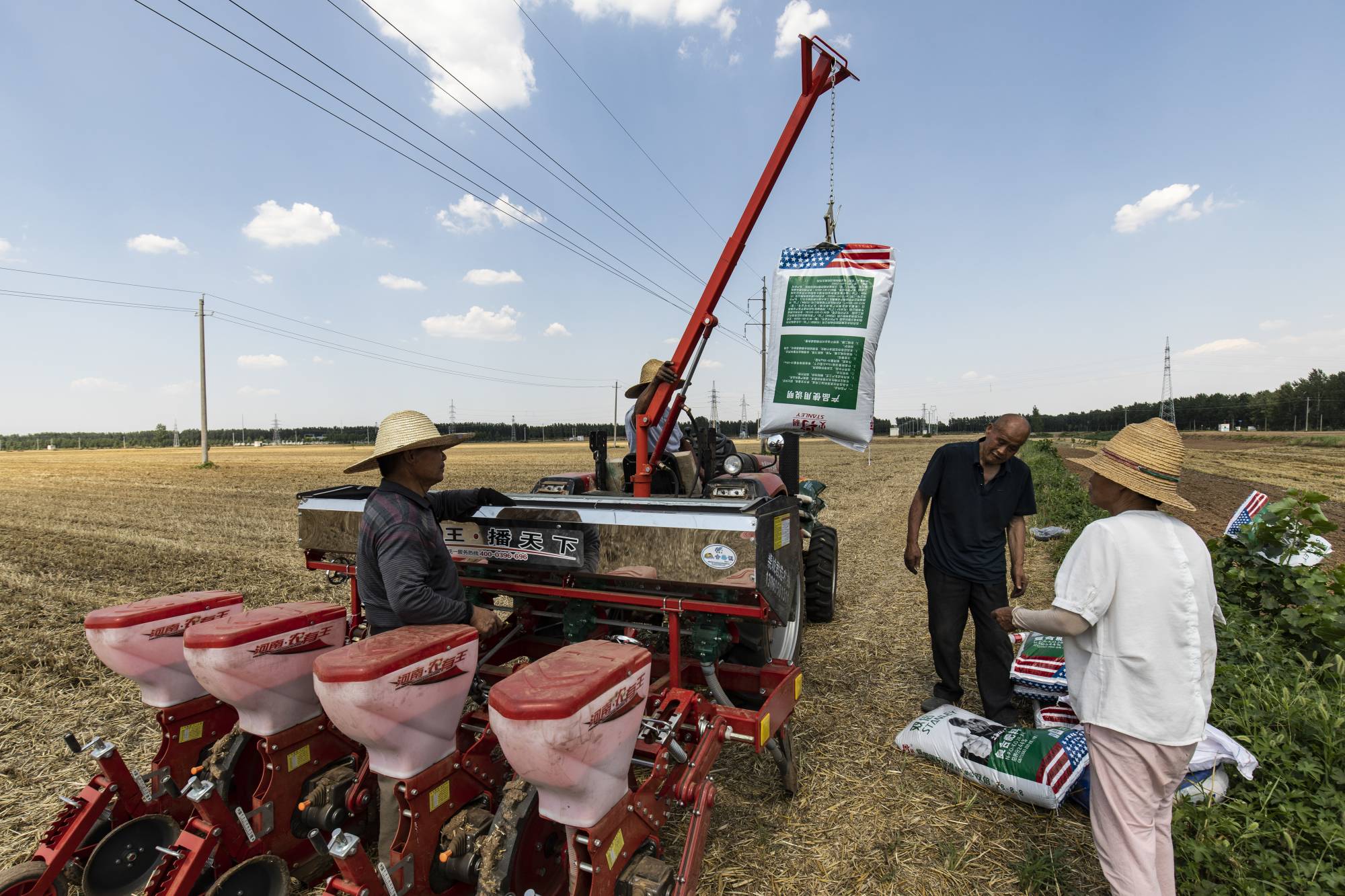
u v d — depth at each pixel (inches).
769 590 109.8
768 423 171.6
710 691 125.2
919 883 111.3
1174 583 89.5
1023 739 137.0
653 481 195.8
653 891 80.0
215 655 95.0
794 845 121.5
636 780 95.4
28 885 96.0
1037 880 109.0
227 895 95.9
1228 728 137.0
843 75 172.2
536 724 70.3
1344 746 124.6
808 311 166.4
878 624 246.4
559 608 143.6
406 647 85.8
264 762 105.7
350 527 141.0
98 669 204.4
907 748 152.4
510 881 84.5
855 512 559.5
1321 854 104.7
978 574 159.6
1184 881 102.7
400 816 88.1
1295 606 184.7
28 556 381.1
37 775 143.3
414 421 107.0
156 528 502.6
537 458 1775.3
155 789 105.7
